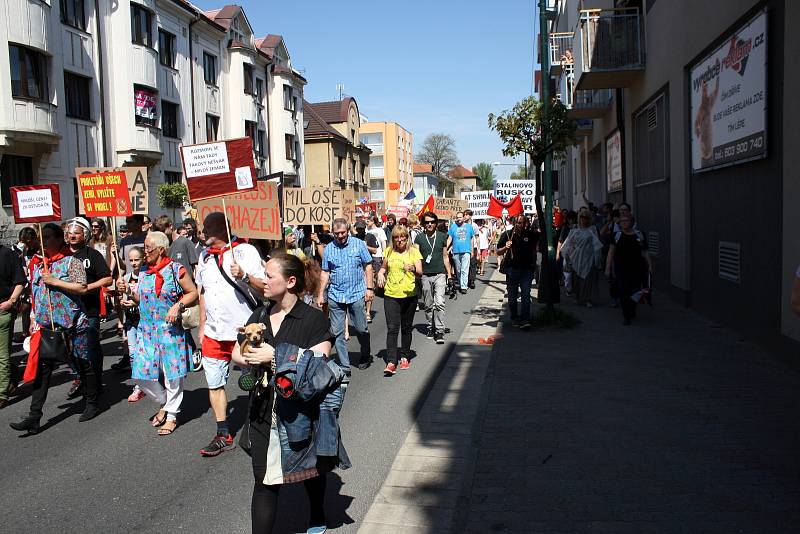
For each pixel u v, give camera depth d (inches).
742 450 210.4
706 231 446.6
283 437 148.8
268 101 1542.8
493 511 173.6
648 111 621.0
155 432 260.8
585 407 260.1
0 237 701.3
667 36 530.9
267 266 156.3
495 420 247.6
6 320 305.0
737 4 363.9
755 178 352.8
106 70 908.6
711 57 416.2
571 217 628.7
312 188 596.1
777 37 317.7
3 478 215.2
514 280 441.7
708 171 431.2
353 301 346.6
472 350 386.6
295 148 1674.5
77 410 296.0
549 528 163.3
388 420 263.0
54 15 796.0
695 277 478.6
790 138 303.0
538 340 398.6
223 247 238.8
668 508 171.9
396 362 343.6
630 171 714.8
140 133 949.8
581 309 519.8
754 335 360.8
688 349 355.6
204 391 322.7
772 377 294.8
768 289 338.6
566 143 443.8
